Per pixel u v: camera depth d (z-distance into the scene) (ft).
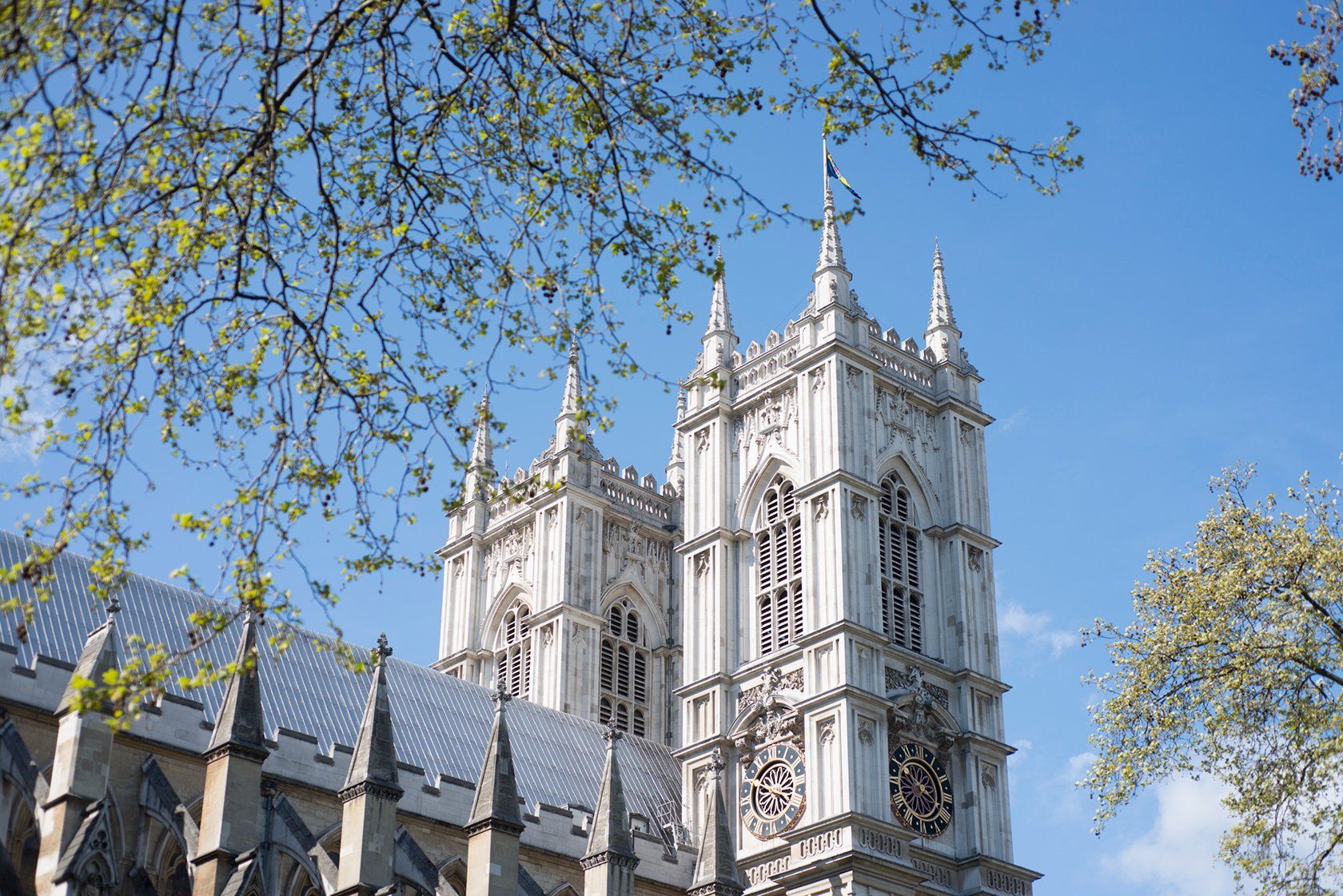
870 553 315.37
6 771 219.82
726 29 129.29
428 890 251.19
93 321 117.60
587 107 129.29
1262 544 190.49
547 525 369.91
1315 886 178.91
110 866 206.59
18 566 124.57
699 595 334.44
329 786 258.98
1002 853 307.17
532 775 304.50
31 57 102.17
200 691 261.44
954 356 352.69
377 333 127.24
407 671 306.76
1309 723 183.93
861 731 297.53
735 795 311.68
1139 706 191.52
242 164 115.24
